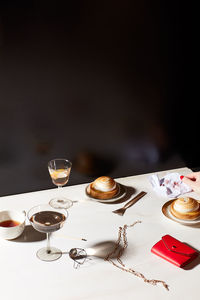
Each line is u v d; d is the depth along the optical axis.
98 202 1.63
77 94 1.72
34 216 1.32
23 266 1.27
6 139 1.66
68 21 1.60
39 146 1.73
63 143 1.78
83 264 1.28
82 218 1.52
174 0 1.76
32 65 1.60
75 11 1.60
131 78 1.80
